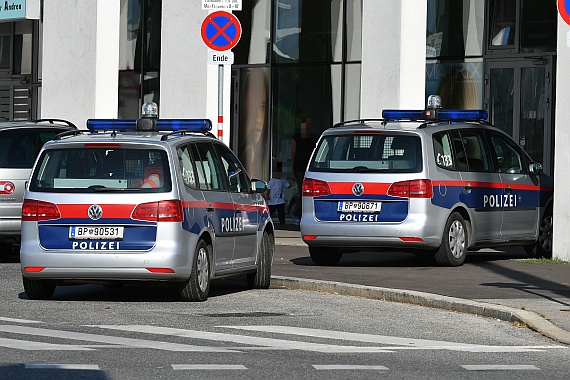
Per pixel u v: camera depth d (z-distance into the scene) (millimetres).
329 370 16422
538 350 18656
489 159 33312
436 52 43438
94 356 17266
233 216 26656
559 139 33125
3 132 33812
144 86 50312
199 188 25375
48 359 16953
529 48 41625
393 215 30859
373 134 31453
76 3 48125
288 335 19969
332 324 21562
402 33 39250
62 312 22969
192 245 24609
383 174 30984
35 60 59000
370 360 17375
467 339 19859
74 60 48219
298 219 46469
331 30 45406
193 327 20828
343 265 32812
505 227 33719
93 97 47500
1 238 33719
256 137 47562
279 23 46875
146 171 24469
